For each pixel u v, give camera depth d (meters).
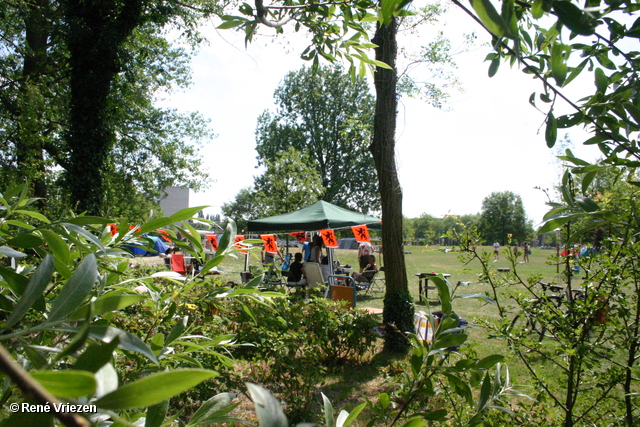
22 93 9.95
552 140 1.07
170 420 0.86
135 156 18.33
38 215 0.96
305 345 4.45
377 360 5.85
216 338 1.23
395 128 6.58
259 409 0.39
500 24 0.63
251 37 1.56
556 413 2.15
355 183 40.25
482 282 2.22
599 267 2.09
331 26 1.74
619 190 1.77
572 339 1.97
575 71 1.04
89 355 0.38
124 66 12.88
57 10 13.59
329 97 39.78
